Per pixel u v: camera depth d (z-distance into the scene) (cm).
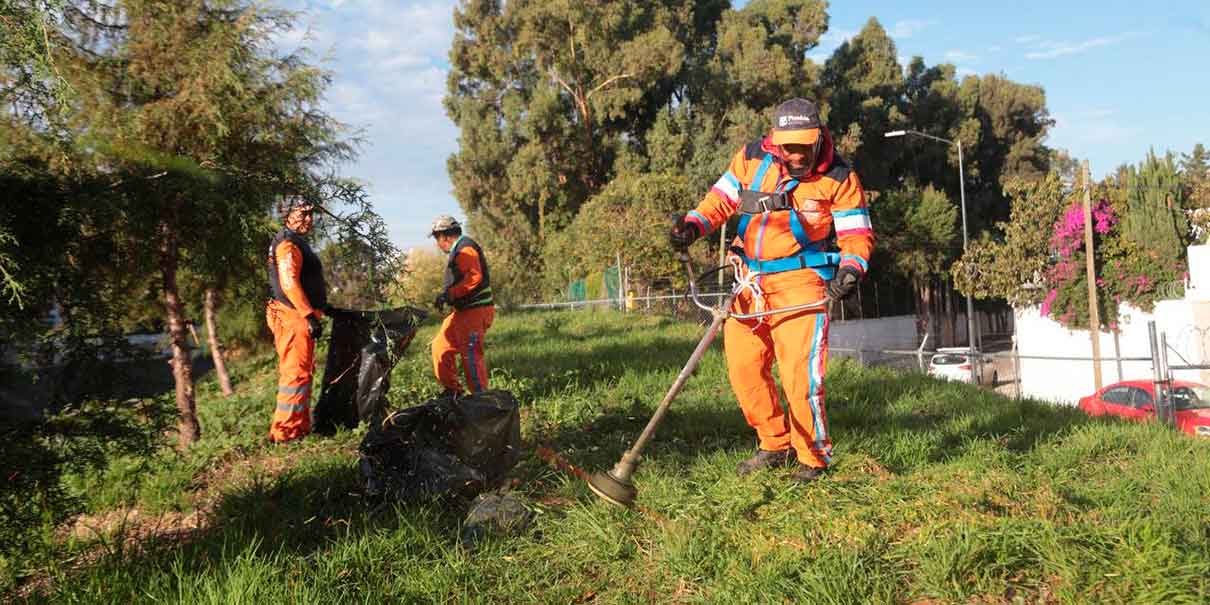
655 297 2423
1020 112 5622
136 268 465
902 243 4528
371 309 522
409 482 457
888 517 373
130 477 572
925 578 318
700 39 4422
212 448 663
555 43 4041
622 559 367
